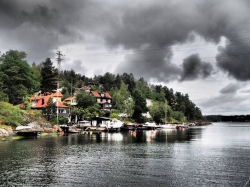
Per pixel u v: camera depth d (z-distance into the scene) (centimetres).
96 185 2395
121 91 17100
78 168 3077
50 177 2655
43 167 3114
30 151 4406
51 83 13100
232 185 2419
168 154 4225
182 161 3588
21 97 10244
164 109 19112
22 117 8519
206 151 4650
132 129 12112
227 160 3697
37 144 5481
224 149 5034
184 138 7900
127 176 2717
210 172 2912
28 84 11375
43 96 12181
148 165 3278
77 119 11838
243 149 5044
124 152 4400
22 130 7594
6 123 7875
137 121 15688
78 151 4466
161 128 15550
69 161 3519
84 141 6300
